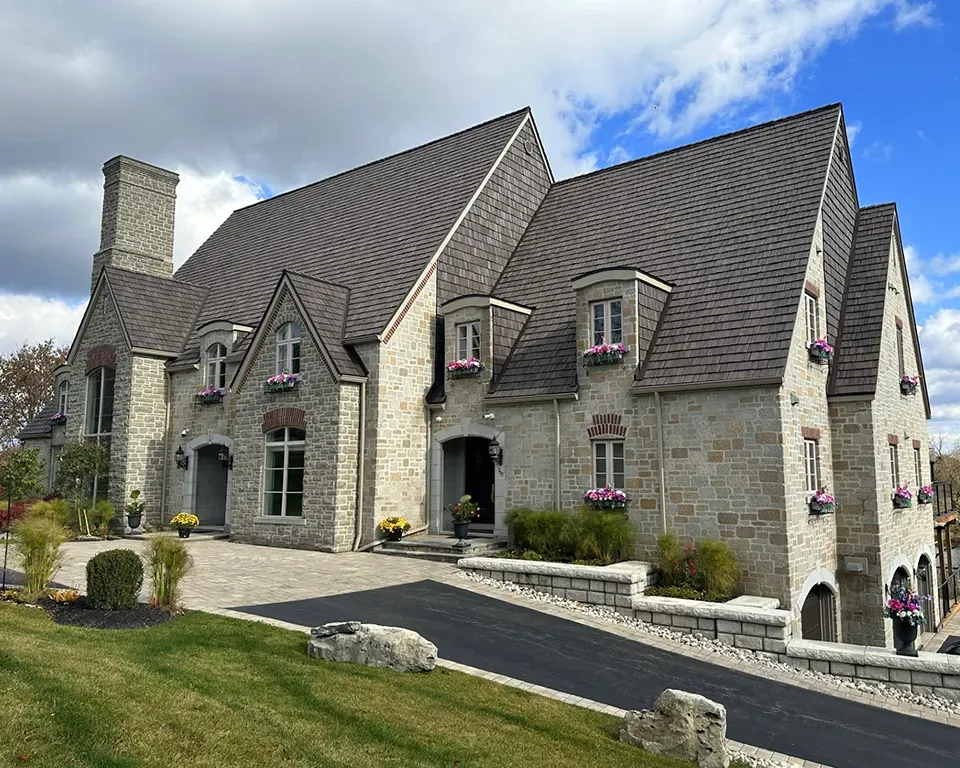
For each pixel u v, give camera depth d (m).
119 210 28.45
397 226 24.20
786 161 20.03
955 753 9.16
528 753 7.39
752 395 15.23
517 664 10.78
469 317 20.08
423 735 7.40
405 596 14.05
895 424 19.80
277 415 20.84
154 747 6.20
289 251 27.30
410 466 20.27
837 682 11.71
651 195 22.36
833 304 19.00
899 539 18.94
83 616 10.59
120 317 24.98
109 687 7.20
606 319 17.56
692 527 15.73
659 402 16.39
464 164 25.23
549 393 18.11
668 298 18.25
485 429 19.52
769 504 14.81
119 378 24.86
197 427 24.17
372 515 19.23
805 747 9.07
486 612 13.47
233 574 15.38
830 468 17.69
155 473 24.80
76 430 26.41
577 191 25.09
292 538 19.97
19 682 6.93
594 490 17.08
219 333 23.91
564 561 16.45
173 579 11.48
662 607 13.63
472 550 17.64
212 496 24.75
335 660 9.49
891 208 21.19
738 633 12.86
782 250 17.55
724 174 21.11
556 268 22.05
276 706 7.54
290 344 20.91
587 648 11.99
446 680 9.43
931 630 21.23
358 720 7.47
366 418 19.73
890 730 9.81
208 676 8.16
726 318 16.78
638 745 8.26
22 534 12.13
